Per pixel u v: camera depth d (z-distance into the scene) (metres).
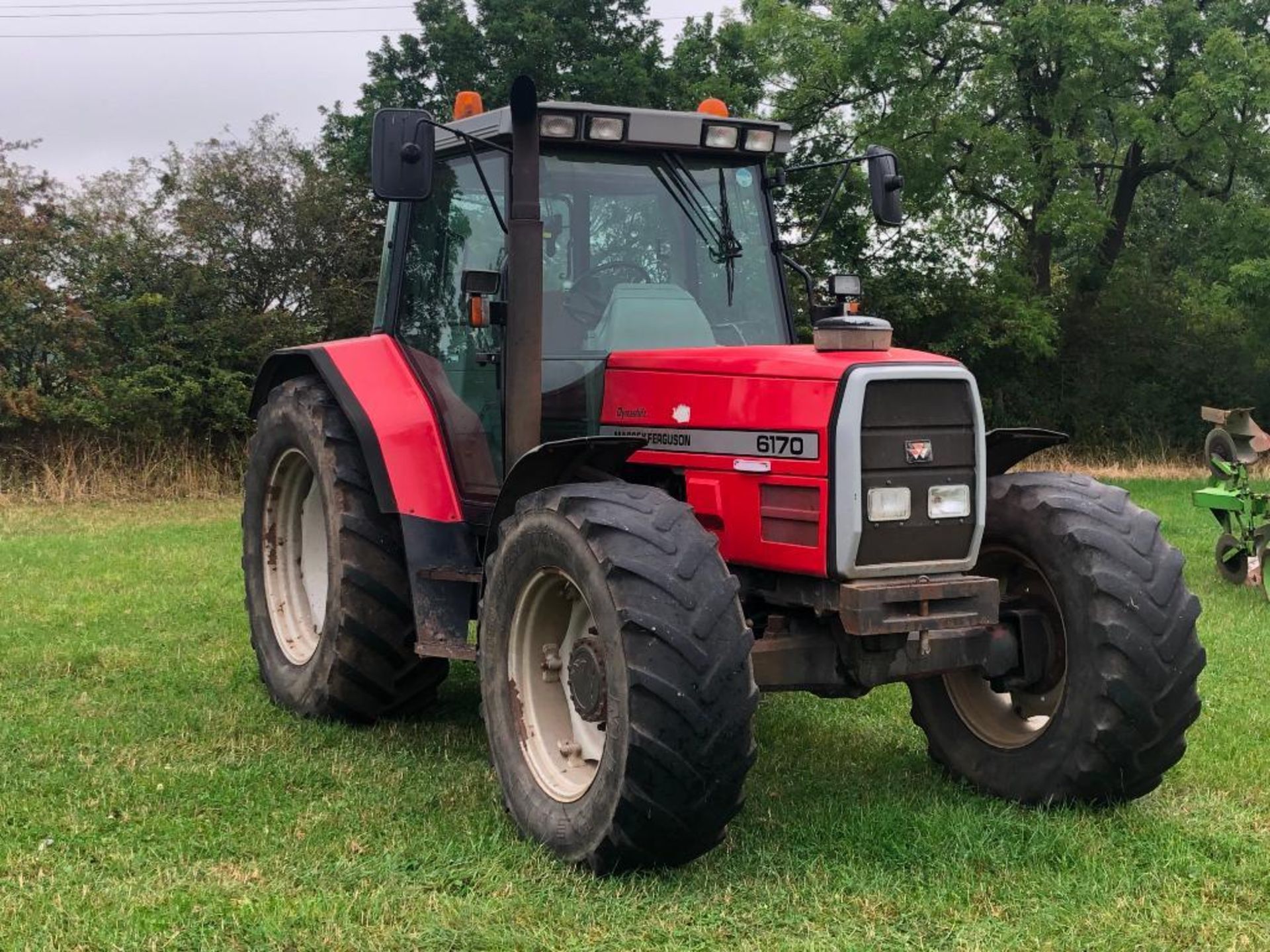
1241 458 9.00
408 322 5.09
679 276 4.59
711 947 3.05
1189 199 21.91
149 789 4.12
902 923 3.21
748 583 4.02
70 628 6.84
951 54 19.56
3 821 3.81
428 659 5.00
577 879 3.42
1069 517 3.99
